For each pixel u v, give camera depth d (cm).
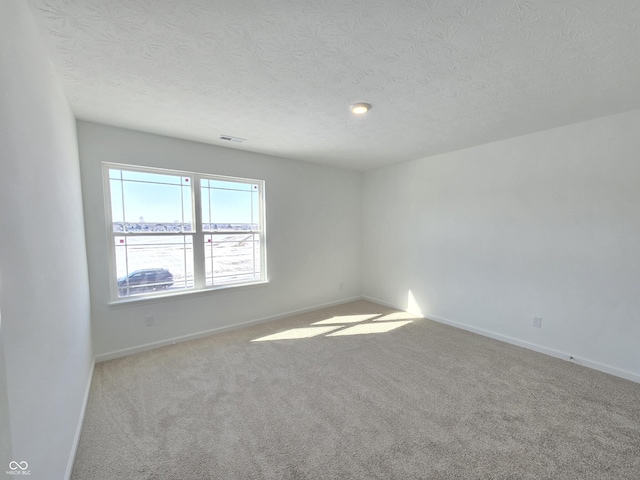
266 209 389
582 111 239
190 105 226
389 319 405
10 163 95
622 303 245
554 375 249
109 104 223
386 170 462
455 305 374
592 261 260
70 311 171
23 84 112
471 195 351
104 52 155
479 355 289
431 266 401
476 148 343
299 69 175
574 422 189
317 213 446
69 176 199
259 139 317
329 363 273
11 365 88
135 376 249
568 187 272
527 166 300
